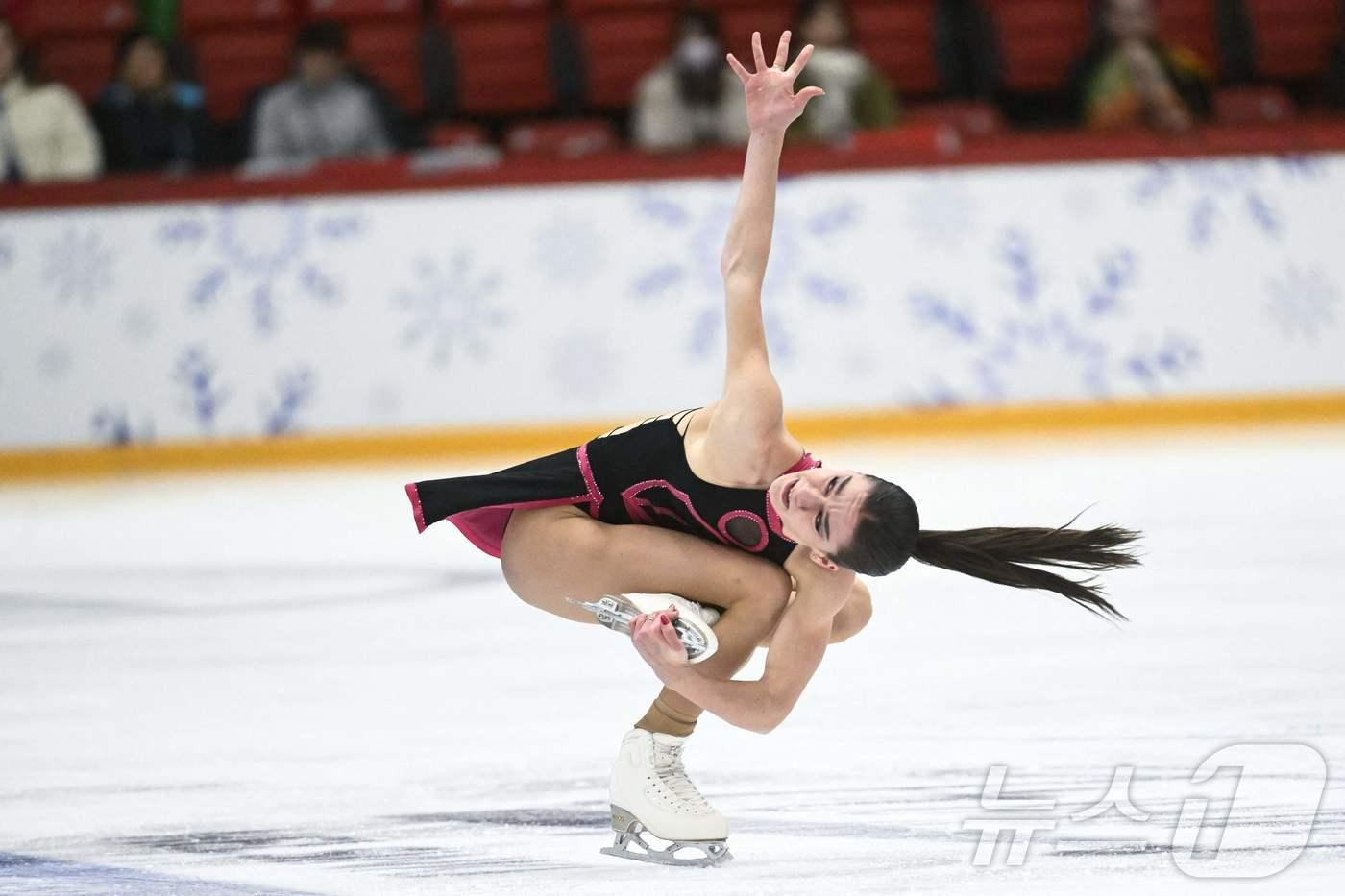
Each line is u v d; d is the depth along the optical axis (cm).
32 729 1409
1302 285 3055
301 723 1412
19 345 2989
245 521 2452
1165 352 3031
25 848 1109
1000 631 1691
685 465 1080
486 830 1139
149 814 1178
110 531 2403
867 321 2995
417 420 2984
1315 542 2041
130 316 2984
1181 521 2192
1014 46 3597
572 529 1102
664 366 2978
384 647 1681
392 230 3003
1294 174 3069
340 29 3209
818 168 3025
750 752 1309
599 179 3019
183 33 3603
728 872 1046
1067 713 1380
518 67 3594
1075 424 3012
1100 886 994
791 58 3250
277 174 3014
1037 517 2194
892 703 1433
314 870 1062
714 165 3022
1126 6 3319
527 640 1709
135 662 1641
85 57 3597
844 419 2986
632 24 3597
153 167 3272
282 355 2986
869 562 1017
